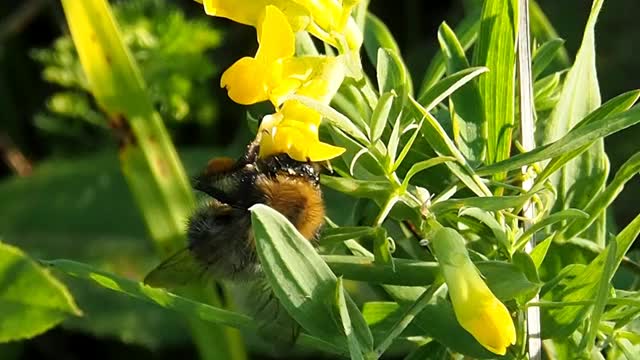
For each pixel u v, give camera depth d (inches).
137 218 17.7
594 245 9.0
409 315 8.2
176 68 15.1
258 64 8.0
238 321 8.6
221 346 10.8
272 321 8.6
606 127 8.0
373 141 8.1
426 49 19.5
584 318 8.5
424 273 8.4
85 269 8.6
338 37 8.3
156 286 9.1
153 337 16.1
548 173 8.4
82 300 16.4
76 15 10.5
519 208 8.5
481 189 8.3
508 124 8.7
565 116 8.9
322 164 8.7
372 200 8.9
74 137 19.5
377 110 8.1
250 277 8.7
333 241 8.5
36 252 17.5
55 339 18.1
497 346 7.8
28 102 20.9
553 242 9.0
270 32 8.0
